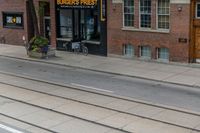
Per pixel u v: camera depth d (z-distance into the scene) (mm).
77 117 15359
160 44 26562
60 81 21766
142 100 17688
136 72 23984
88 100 17734
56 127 14344
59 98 18125
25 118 15430
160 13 26375
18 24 36000
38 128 14297
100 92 19172
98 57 29375
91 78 22641
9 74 23781
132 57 28141
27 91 19516
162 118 15109
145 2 26906
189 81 21500
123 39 28406
